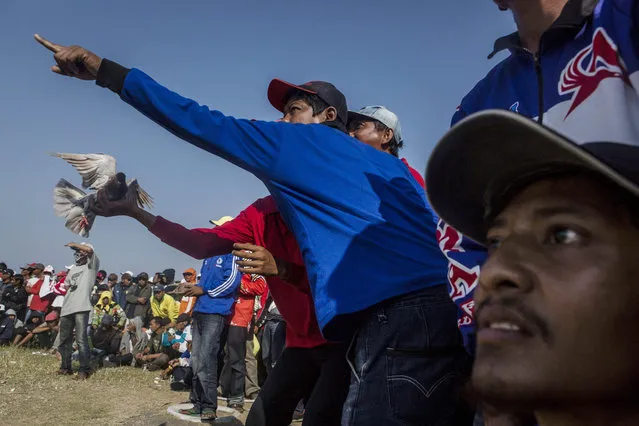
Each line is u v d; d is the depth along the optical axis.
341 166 1.77
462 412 1.56
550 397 0.53
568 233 0.57
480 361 0.57
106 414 5.81
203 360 5.48
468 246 1.28
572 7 1.02
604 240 0.56
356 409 1.63
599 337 0.53
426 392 1.57
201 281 5.50
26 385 6.97
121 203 2.16
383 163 1.85
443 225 1.36
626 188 0.55
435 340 1.60
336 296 1.66
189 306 9.18
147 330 9.91
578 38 1.01
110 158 2.10
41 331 11.75
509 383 0.54
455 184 0.78
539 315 0.54
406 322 1.61
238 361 6.03
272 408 2.37
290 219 1.86
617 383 0.53
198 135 1.70
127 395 6.75
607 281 0.54
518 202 0.64
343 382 2.11
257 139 1.72
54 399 6.36
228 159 1.79
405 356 1.60
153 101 1.69
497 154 0.68
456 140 0.71
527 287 0.55
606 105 0.90
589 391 0.53
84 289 7.78
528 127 0.61
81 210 2.09
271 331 6.36
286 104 2.32
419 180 2.23
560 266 0.55
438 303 1.63
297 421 5.38
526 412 0.55
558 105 1.00
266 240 2.39
